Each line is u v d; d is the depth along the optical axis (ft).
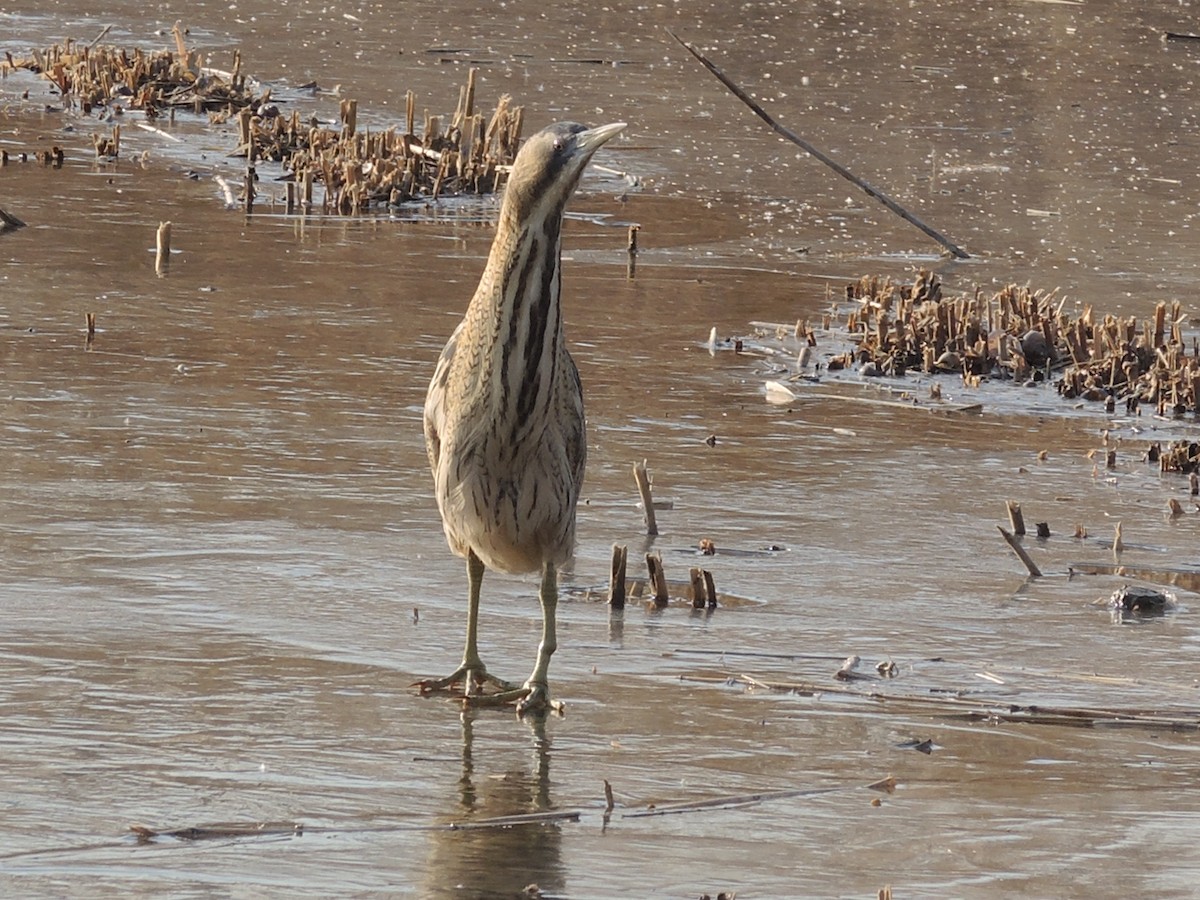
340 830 26.30
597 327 62.64
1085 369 59.36
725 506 44.55
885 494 46.39
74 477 43.16
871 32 145.69
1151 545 43.32
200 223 74.95
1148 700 33.24
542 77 118.62
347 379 53.62
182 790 27.40
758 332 63.52
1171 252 80.53
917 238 81.82
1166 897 25.07
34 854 24.97
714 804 27.84
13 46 118.83
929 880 25.46
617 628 36.06
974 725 31.71
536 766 29.14
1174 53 142.82
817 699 32.65
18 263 65.31
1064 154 103.76
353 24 136.46
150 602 35.70
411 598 37.09
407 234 75.87
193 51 110.01
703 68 125.80
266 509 41.91
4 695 30.60
